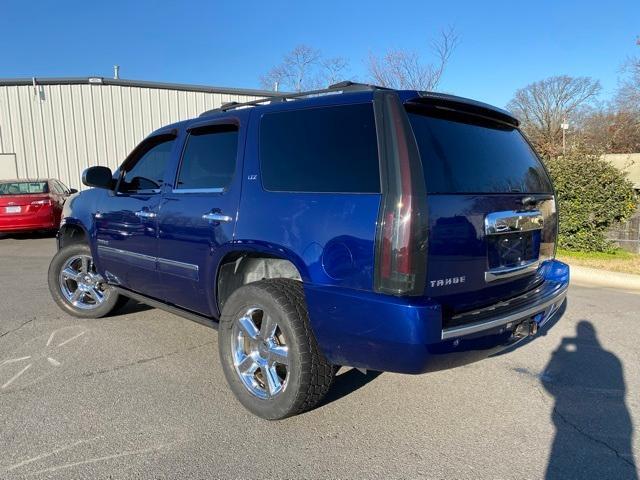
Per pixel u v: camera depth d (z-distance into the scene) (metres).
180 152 4.10
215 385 3.78
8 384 3.76
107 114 17.25
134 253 4.46
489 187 3.12
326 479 2.66
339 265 2.77
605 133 39.78
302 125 3.19
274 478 2.66
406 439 3.06
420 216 2.58
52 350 4.48
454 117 3.20
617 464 2.82
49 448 2.90
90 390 3.67
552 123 47.62
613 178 9.71
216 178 3.70
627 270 8.48
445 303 2.80
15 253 10.52
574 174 9.87
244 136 3.51
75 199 5.49
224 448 2.93
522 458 2.87
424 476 2.69
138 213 4.35
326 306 2.82
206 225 3.61
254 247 3.22
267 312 3.12
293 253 2.99
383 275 2.61
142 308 5.91
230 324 3.39
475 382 3.91
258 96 19.50
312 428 3.18
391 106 2.79
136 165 4.70
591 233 9.94
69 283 5.62
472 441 3.05
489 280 3.01
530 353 4.56
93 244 5.07
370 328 2.65
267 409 3.16
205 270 3.65
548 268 3.85
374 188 2.71
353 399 3.59
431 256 2.63
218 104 18.83
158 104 17.89
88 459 2.79
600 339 4.97
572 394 3.72
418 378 3.96
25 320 5.38
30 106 16.39
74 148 16.97
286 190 3.15
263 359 3.24
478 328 2.77
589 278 8.22
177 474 2.67
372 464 2.80
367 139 2.83
